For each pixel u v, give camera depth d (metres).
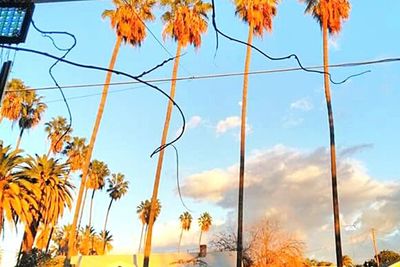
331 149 27.75
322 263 60.53
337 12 30.39
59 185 31.45
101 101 35.09
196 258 41.09
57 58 5.42
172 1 35.81
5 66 4.91
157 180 32.97
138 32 34.38
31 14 4.61
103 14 34.94
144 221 79.88
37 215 29.12
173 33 35.09
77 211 32.81
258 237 39.72
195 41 34.94
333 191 26.48
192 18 34.72
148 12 35.28
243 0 34.41
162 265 42.53
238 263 28.66
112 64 34.72
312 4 31.62
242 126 32.47
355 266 68.25
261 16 34.03
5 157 28.30
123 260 43.94
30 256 29.50
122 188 82.81
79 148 62.97
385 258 67.44
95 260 44.41
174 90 34.47
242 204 30.06
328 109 28.91
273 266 38.66
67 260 31.73
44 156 31.41
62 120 54.56
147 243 31.94
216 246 42.50
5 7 4.58
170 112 34.06
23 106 46.91
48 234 40.94
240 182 30.73
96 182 70.31
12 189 27.56
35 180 30.20
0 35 4.53
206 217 90.81
